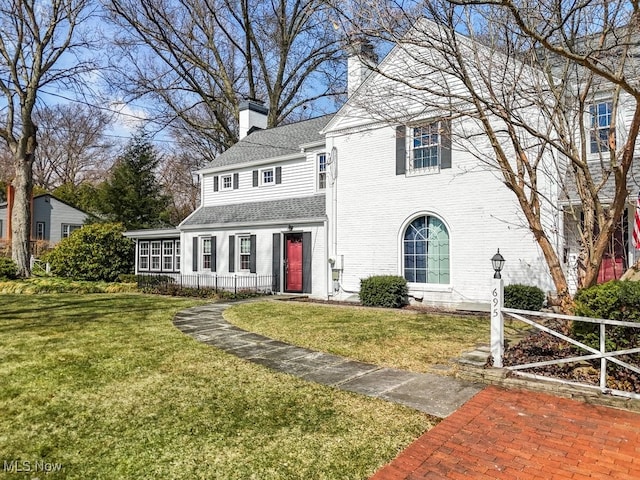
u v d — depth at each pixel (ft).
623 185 16.92
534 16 17.22
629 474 10.41
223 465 10.75
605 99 31.60
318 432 12.60
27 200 62.44
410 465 10.82
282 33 79.00
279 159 56.49
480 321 30.83
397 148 41.78
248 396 15.52
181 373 18.19
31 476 10.20
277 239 52.11
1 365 19.10
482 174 36.70
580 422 13.42
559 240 32.91
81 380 17.15
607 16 17.97
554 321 29.35
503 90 21.22
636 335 15.84
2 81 61.05
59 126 130.00
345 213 45.70
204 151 113.19
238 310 36.60
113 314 33.86
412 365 19.72
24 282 55.21
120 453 11.34
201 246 61.26
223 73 85.87
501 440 12.21
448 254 39.14
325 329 27.81
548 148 27.58
